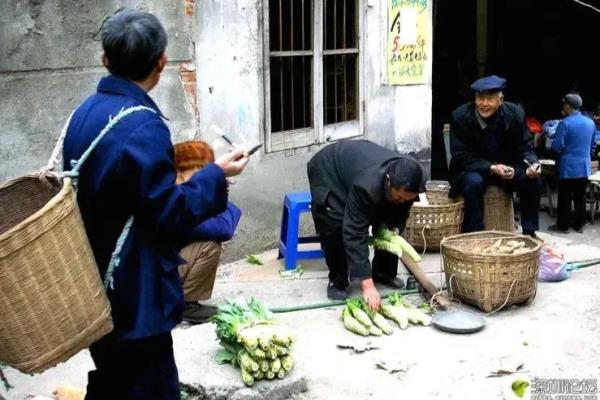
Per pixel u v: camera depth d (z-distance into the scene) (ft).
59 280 7.23
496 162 20.06
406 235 20.26
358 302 15.46
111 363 8.43
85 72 16.33
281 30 20.42
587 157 24.68
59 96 15.89
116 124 7.87
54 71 15.75
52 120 15.81
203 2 18.21
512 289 15.66
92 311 7.54
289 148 20.84
